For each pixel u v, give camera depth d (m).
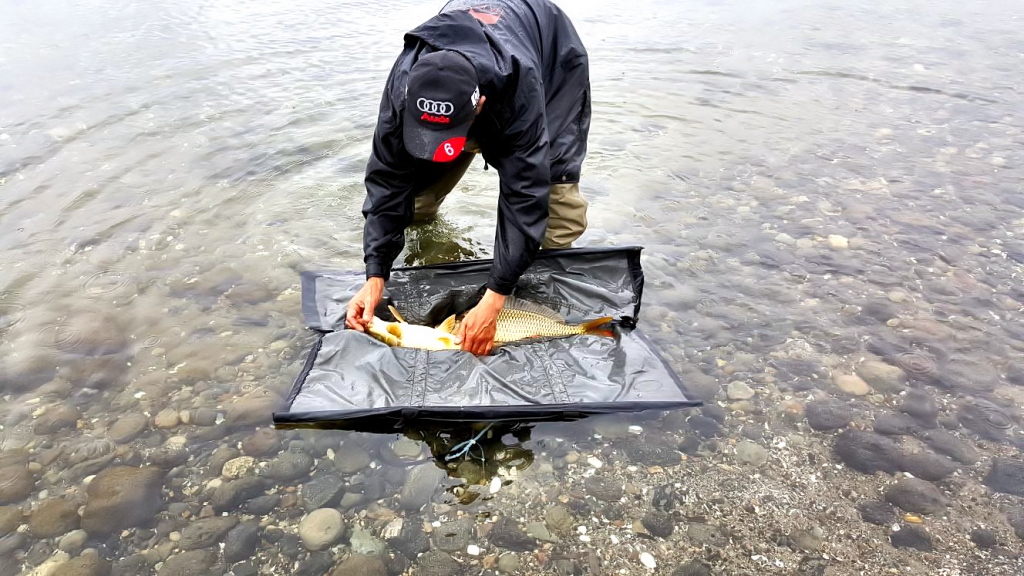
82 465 1.46
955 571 1.28
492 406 1.56
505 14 1.63
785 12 5.23
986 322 1.94
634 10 5.16
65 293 1.99
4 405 1.61
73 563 1.27
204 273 2.11
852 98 3.58
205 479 1.44
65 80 3.45
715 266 2.20
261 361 1.77
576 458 1.51
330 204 2.49
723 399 1.69
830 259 2.24
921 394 1.70
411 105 1.34
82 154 2.75
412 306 1.93
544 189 1.58
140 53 3.88
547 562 1.29
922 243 2.32
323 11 4.80
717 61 4.09
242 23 4.50
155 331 1.86
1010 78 3.83
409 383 1.61
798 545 1.33
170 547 1.30
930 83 3.77
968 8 5.44
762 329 1.93
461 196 2.59
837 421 1.62
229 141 2.90
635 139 3.09
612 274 2.01
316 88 3.45
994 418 1.62
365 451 1.52
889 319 1.96
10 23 4.34
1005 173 2.78
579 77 1.85
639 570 1.28
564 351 1.72
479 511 1.39
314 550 1.30
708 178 2.75
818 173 2.80
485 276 2.01
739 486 1.46
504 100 1.47
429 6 4.97
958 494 1.44
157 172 2.65
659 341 1.88
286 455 1.50
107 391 1.66
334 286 1.97
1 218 2.32
